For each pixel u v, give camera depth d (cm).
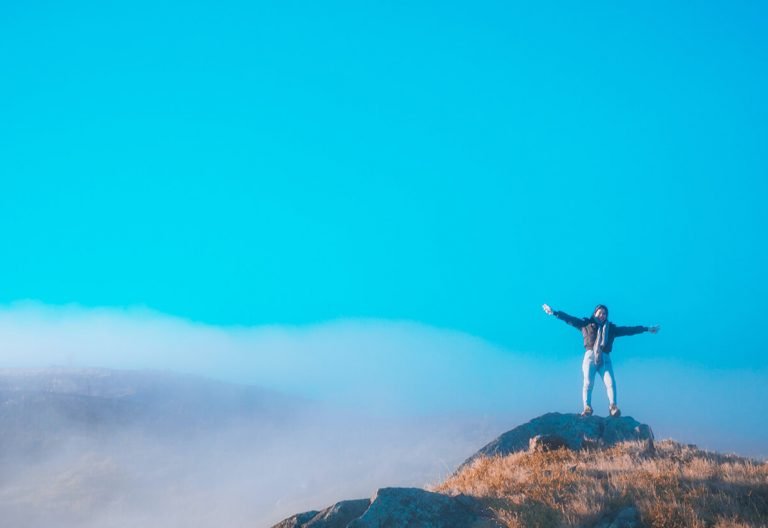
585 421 1864
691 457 1625
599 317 1989
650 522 1232
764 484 1341
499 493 1412
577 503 1298
